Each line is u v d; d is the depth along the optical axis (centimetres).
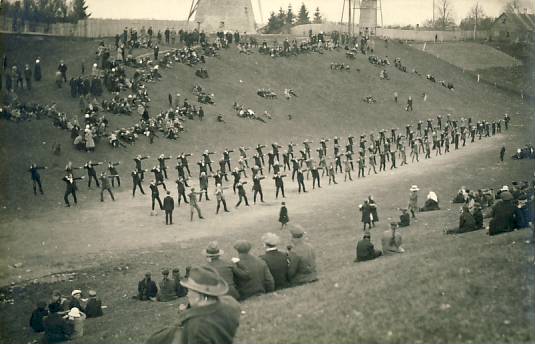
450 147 5406
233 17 7781
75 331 1772
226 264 1391
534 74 6162
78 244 2712
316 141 5428
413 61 7162
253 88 6122
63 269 2436
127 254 2584
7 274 2362
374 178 4303
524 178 3803
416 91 6712
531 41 6222
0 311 2092
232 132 5081
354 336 1129
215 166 4416
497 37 6450
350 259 2122
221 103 5584
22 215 3069
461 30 6856
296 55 7156
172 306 1991
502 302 1243
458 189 3659
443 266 1544
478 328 1133
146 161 4122
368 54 7425
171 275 2330
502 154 4331
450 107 6234
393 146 5641
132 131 4306
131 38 5838
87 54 5250
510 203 2023
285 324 1217
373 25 7725
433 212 3019
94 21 5806
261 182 4234
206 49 6481
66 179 3262
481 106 6144
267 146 5016
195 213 3306
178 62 5962
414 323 1171
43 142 3816
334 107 6272
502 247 1688
